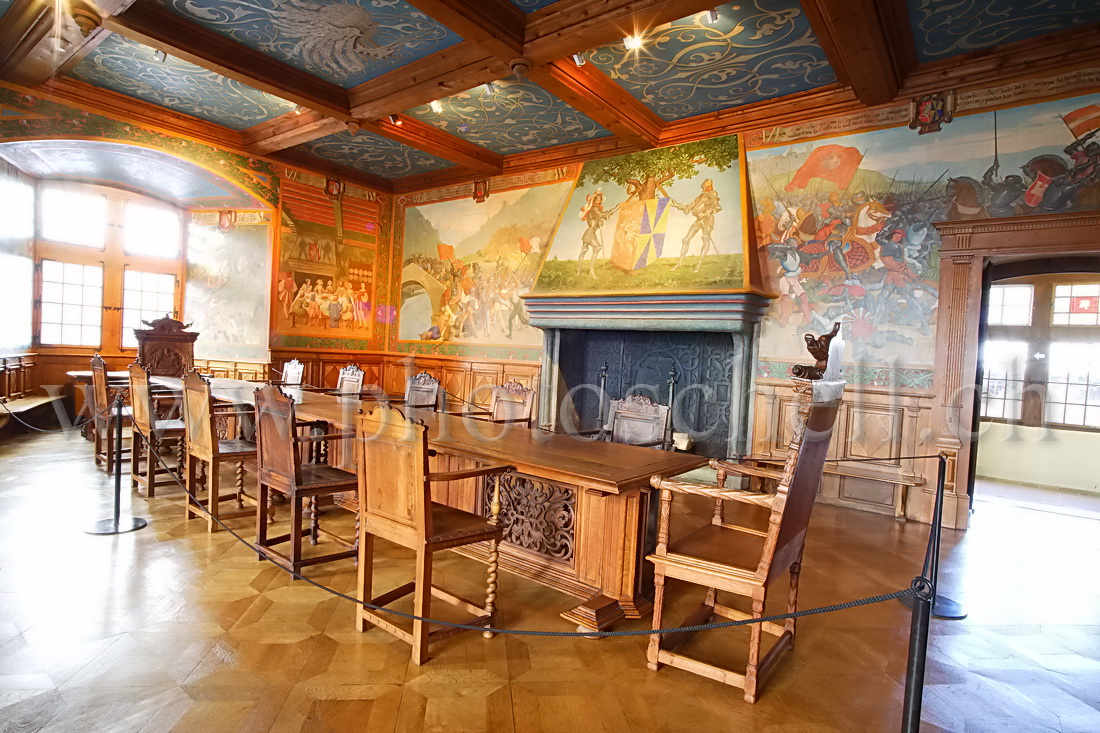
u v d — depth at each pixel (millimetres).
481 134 7484
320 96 6199
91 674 2373
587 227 7453
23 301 7320
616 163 7336
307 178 8805
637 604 3156
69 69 5945
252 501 4758
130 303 8469
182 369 7215
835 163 5840
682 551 2615
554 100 6316
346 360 9406
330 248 9133
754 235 6211
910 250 5438
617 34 4566
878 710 2387
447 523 2828
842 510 5574
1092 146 4660
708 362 6836
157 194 8523
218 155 7777
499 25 4641
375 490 2783
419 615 2562
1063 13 4395
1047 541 4785
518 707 2305
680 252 6555
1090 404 6270
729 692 2479
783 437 6039
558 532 3516
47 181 7582
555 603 3275
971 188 5168
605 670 2613
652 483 2633
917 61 5203
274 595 3193
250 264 8570
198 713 2162
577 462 3205
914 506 5293
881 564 4094
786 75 5531
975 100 5137
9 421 6910
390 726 2143
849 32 4344
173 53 5227
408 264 9781
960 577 3898
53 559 3508
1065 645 3010
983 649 2938
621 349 7625
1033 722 2348
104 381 5578
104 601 3014
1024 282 6316
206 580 3334
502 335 8594
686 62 5309
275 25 5070
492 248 8727
